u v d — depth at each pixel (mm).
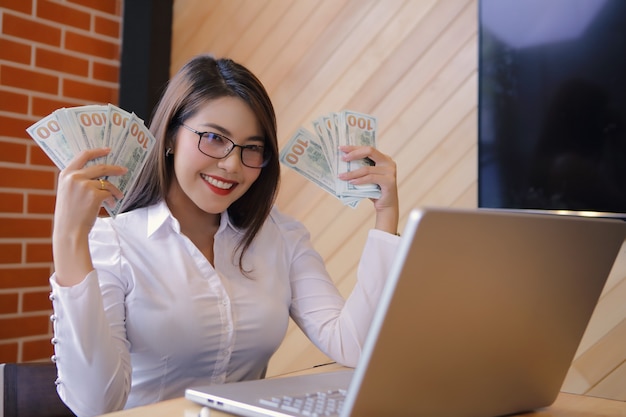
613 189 2092
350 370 1279
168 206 1544
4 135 2721
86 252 1172
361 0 2686
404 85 2564
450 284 828
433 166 2488
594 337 2162
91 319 1164
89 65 3008
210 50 3105
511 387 994
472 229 823
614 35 2094
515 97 2258
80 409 1211
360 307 1514
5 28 2721
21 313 2768
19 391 1408
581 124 2145
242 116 1467
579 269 980
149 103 3092
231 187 1479
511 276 891
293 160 1577
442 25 2490
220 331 1463
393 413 866
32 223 2805
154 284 1432
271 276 1609
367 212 2623
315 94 2787
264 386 1065
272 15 2928
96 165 1211
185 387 1476
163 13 3135
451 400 922
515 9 2260
